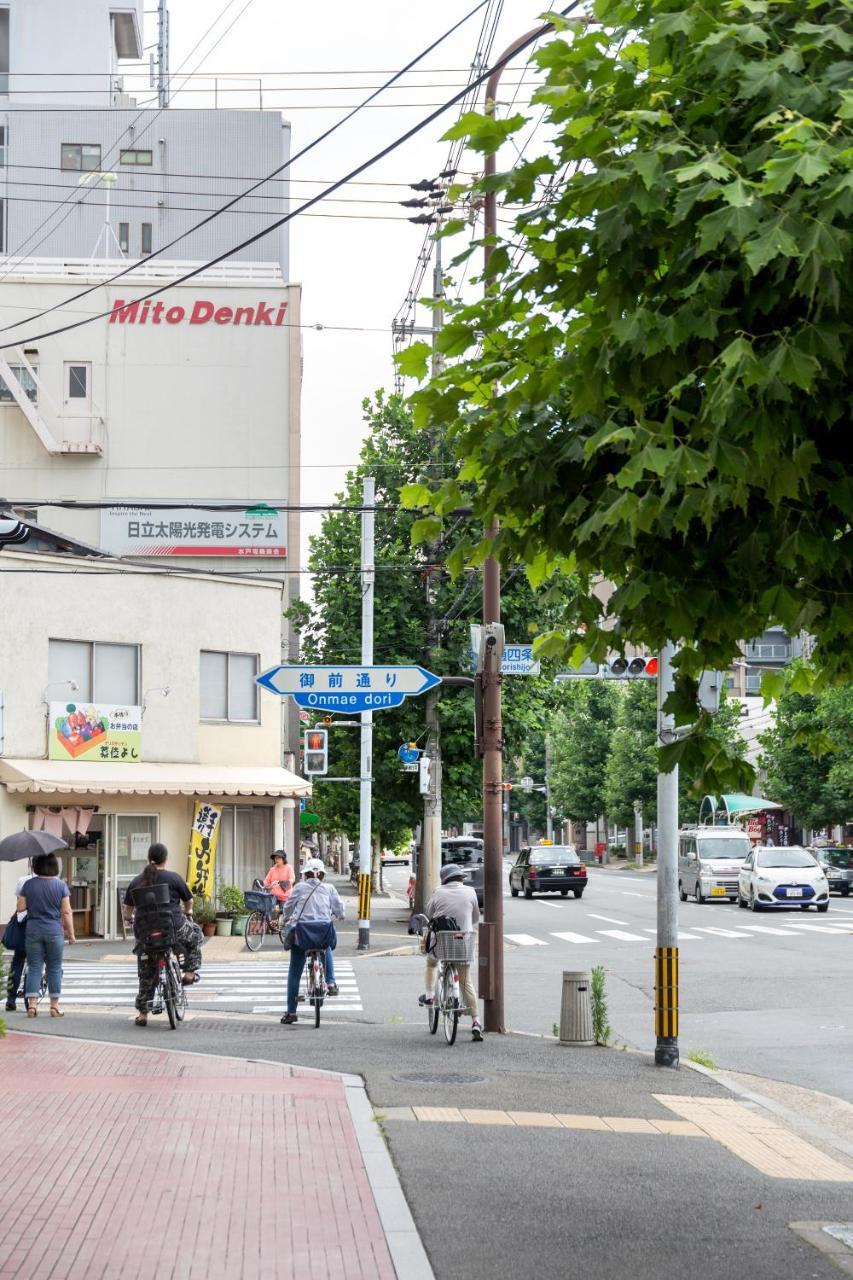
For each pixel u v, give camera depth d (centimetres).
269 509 2538
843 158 577
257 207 7138
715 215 592
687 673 848
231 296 5844
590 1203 959
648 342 647
